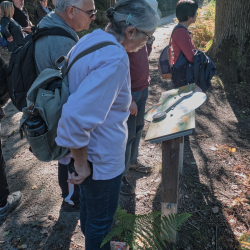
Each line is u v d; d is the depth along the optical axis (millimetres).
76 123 1058
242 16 4938
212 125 3916
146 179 2740
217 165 3008
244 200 2494
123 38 1229
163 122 1823
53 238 2061
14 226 2166
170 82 5441
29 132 1251
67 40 1738
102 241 1529
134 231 1730
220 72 5223
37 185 2662
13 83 1797
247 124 3961
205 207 2408
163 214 1923
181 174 2783
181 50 2895
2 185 2143
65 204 2262
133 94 2199
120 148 1341
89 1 1778
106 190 1388
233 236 2148
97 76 1085
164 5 23938
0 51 7105
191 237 2107
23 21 5891
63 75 1282
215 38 5539
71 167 1437
